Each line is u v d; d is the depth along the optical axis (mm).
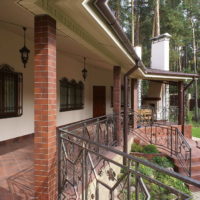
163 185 1679
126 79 6234
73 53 6945
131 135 7773
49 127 2621
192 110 19938
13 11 3170
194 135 12164
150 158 6816
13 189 2801
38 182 2598
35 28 2617
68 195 2760
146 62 20719
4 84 5027
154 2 17234
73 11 2742
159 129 9219
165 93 12156
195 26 21609
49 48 2617
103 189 3678
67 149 3242
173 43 19125
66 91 8375
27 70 5922
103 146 2256
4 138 5086
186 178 1452
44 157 2598
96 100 11375
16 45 5406
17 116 5508
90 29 3494
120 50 4602
